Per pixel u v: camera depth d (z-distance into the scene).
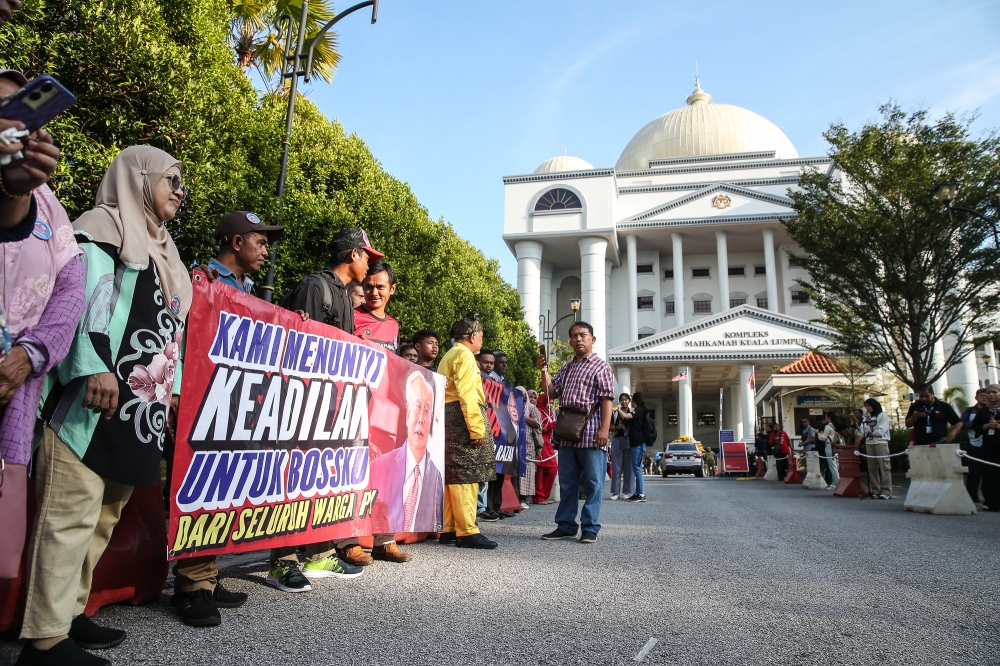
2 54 6.05
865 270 16.52
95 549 2.71
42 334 2.17
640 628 2.98
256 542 3.33
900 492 13.80
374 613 3.19
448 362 5.81
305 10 8.67
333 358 4.03
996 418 9.70
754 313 39.22
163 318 2.78
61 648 2.33
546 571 4.41
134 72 6.88
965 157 15.33
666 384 52.94
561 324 59.81
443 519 5.56
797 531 6.81
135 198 2.78
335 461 4.02
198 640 2.71
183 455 2.98
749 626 3.02
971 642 2.78
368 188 12.84
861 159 16.22
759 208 51.28
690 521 7.91
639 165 61.03
